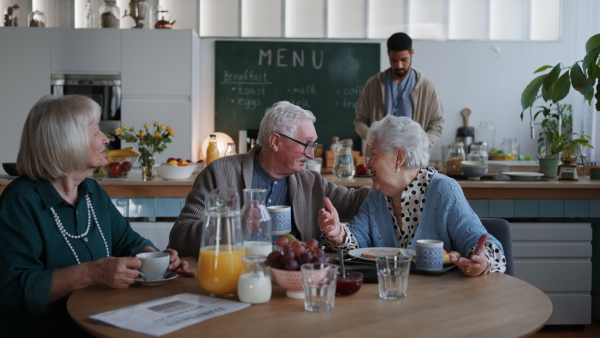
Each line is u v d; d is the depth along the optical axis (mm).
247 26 5852
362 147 5836
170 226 3162
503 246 1996
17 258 1562
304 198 2291
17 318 1662
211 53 5836
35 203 1626
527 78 5918
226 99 5855
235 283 1426
